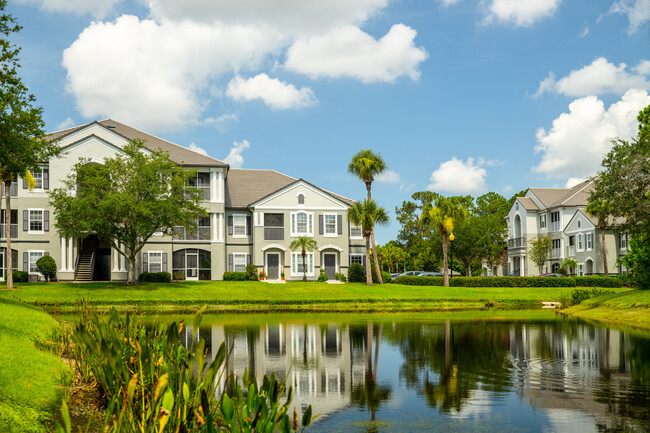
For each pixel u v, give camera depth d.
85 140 45.81
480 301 42.25
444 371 15.03
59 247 45.69
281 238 51.41
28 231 45.47
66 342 14.80
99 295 36.97
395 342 20.97
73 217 37.78
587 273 60.44
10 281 36.84
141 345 7.00
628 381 13.57
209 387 6.06
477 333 24.06
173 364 6.66
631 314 30.52
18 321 16.28
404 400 11.72
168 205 38.44
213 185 49.19
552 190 70.75
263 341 21.20
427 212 53.75
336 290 44.47
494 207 91.88
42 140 25.78
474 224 66.31
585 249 60.69
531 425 9.85
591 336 22.81
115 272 46.50
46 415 8.75
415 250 86.44
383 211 49.50
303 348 19.33
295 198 51.91
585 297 39.59
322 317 32.53
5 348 11.98
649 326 26.78
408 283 54.88
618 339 21.73
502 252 71.50
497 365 15.91
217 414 7.50
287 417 5.11
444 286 51.00
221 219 49.19
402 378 14.07
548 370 15.09
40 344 14.60
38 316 19.08
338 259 52.66
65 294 36.28
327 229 52.41
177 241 48.31
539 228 69.31
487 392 12.45
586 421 10.05
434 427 9.77
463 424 9.95
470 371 15.02
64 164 45.56
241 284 44.62
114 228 38.56
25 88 22.45
